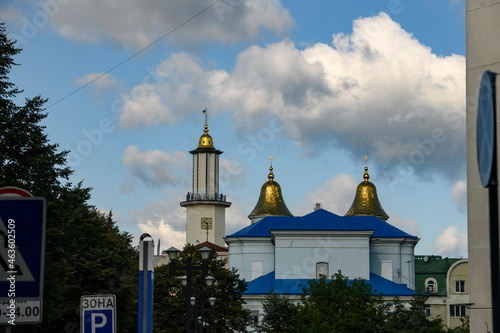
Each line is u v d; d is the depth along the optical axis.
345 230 104.00
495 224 8.06
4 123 34.66
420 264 128.12
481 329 38.66
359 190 130.00
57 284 35.25
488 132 7.96
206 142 158.12
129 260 60.31
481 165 8.15
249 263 112.06
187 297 41.19
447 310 111.31
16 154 34.72
